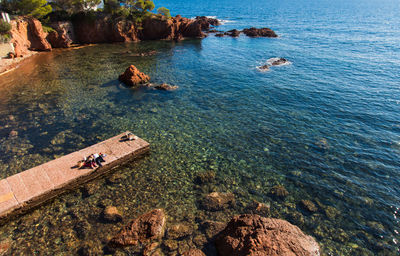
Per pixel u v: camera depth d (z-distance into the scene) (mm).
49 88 41125
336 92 40406
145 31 82750
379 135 28578
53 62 55344
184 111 34375
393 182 21750
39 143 26781
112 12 76250
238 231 15227
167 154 25391
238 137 28484
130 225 16531
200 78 47156
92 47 70688
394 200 19938
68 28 71438
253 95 39719
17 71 49094
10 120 31359
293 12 162750
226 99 38250
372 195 20438
